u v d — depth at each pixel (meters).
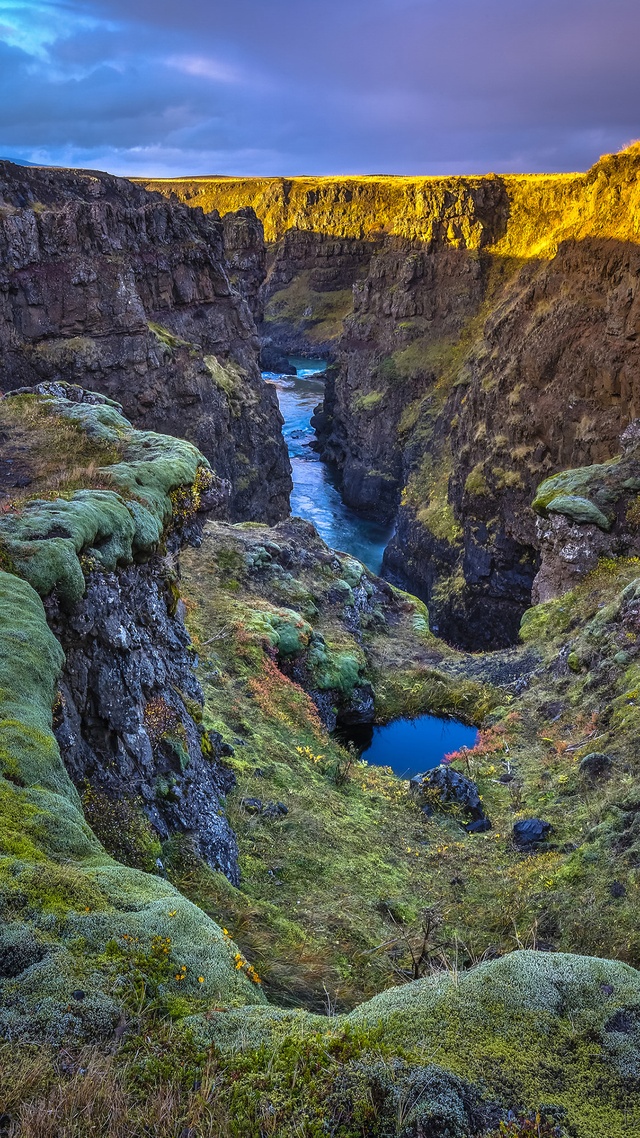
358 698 24.94
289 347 152.00
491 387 52.34
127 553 11.05
